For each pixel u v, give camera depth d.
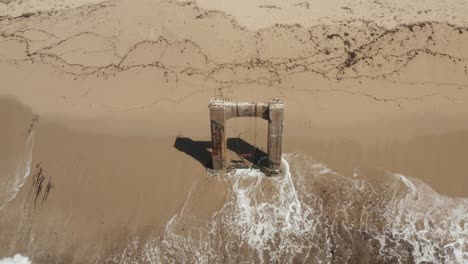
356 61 20.78
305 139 18.66
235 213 16.52
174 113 19.73
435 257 15.21
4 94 20.81
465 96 19.62
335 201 16.73
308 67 20.77
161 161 18.09
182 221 16.42
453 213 16.34
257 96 19.97
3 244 16.41
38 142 19.11
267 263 15.28
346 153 18.19
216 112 15.47
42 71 21.66
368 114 19.22
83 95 20.59
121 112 19.89
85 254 15.92
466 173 17.39
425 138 18.41
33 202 17.33
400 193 16.88
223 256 15.52
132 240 16.11
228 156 18.17
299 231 15.98
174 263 15.47
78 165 18.16
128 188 17.39
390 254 15.30
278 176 17.44
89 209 16.98
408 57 20.75
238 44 21.56
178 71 20.91
